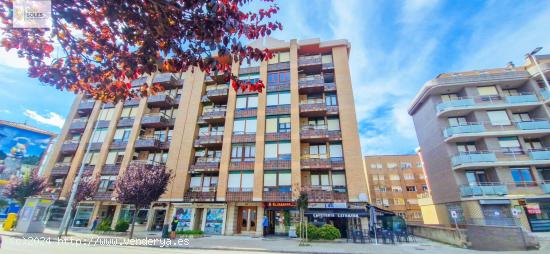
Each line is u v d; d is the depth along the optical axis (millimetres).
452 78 24234
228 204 20969
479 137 22328
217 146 24688
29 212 16891
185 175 23031
